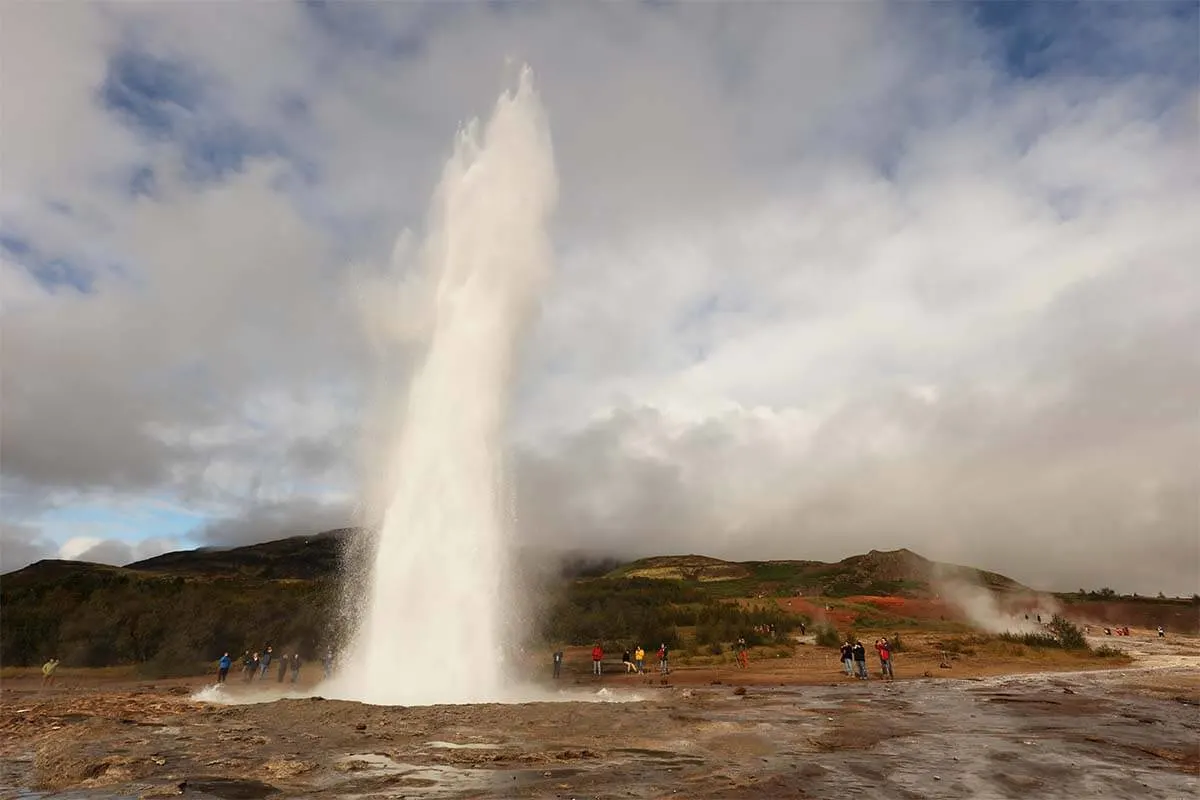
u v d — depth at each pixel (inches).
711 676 1256.2
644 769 391.9
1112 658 1598.2
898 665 1472.7
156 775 380.8
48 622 1852.9
